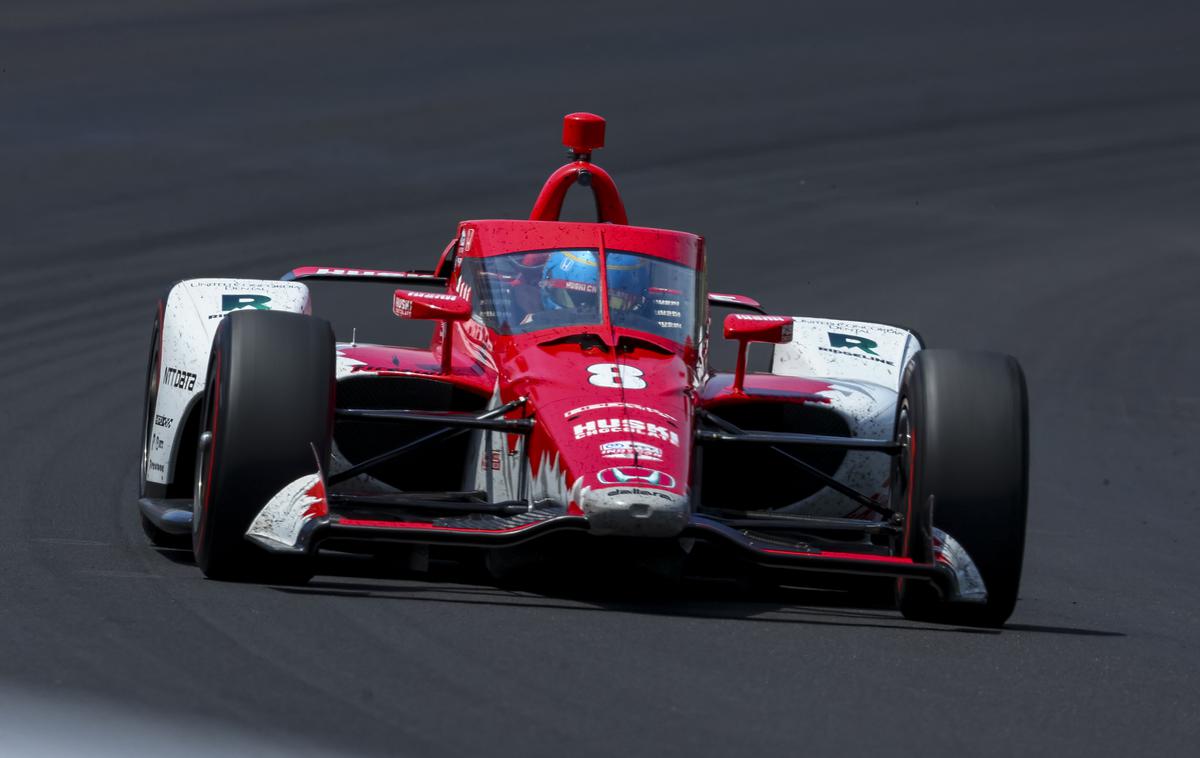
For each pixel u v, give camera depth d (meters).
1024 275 66.06
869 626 21.28
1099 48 125.38
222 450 20.48
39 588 20.02
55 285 50.28
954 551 21.03
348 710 15.65
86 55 94.06
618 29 117.75
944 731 16.45
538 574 22.64
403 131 83.06
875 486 25.42
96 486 29.09
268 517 20.33
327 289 53.31
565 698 16.58
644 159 83.00
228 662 17.02
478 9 120.31
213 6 114.06
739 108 97.12
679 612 21.19
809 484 25.55
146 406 26.62
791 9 129.62
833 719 16.58
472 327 24.50
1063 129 100.19
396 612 19.72
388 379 24.42
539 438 21.23
